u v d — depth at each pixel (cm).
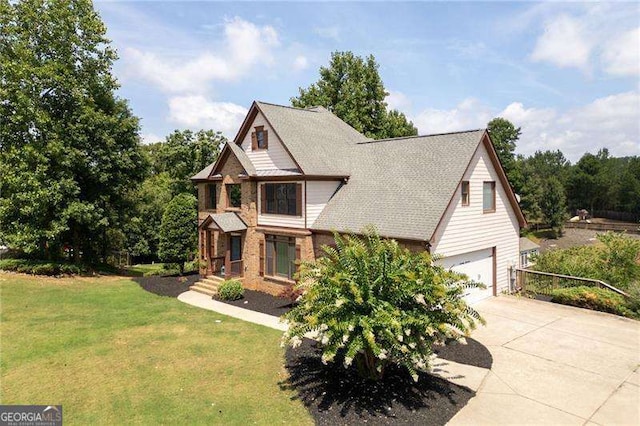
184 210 2580
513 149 5931
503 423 902
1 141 2445
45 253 2711
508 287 2122
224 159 2347
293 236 1978
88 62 2684
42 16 2425
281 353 1277
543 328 1534
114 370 1147
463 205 1770
